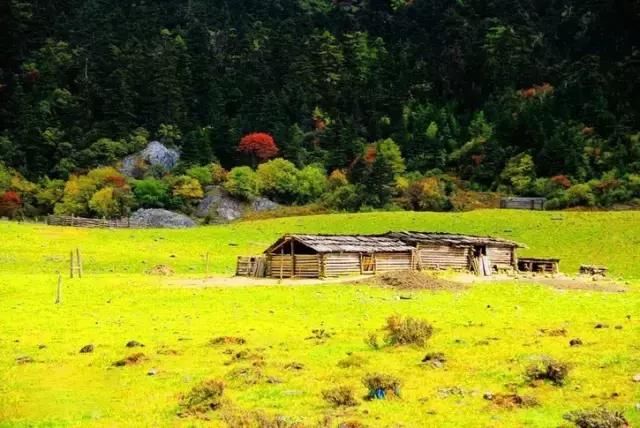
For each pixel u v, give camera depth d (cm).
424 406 2105
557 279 6575
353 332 3541
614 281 6366
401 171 19512
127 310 4572
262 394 2325
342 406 2144
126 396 2409
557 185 17950
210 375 2641
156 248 9475
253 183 18275
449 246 7850
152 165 19638
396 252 7344
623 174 17762
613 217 11950
